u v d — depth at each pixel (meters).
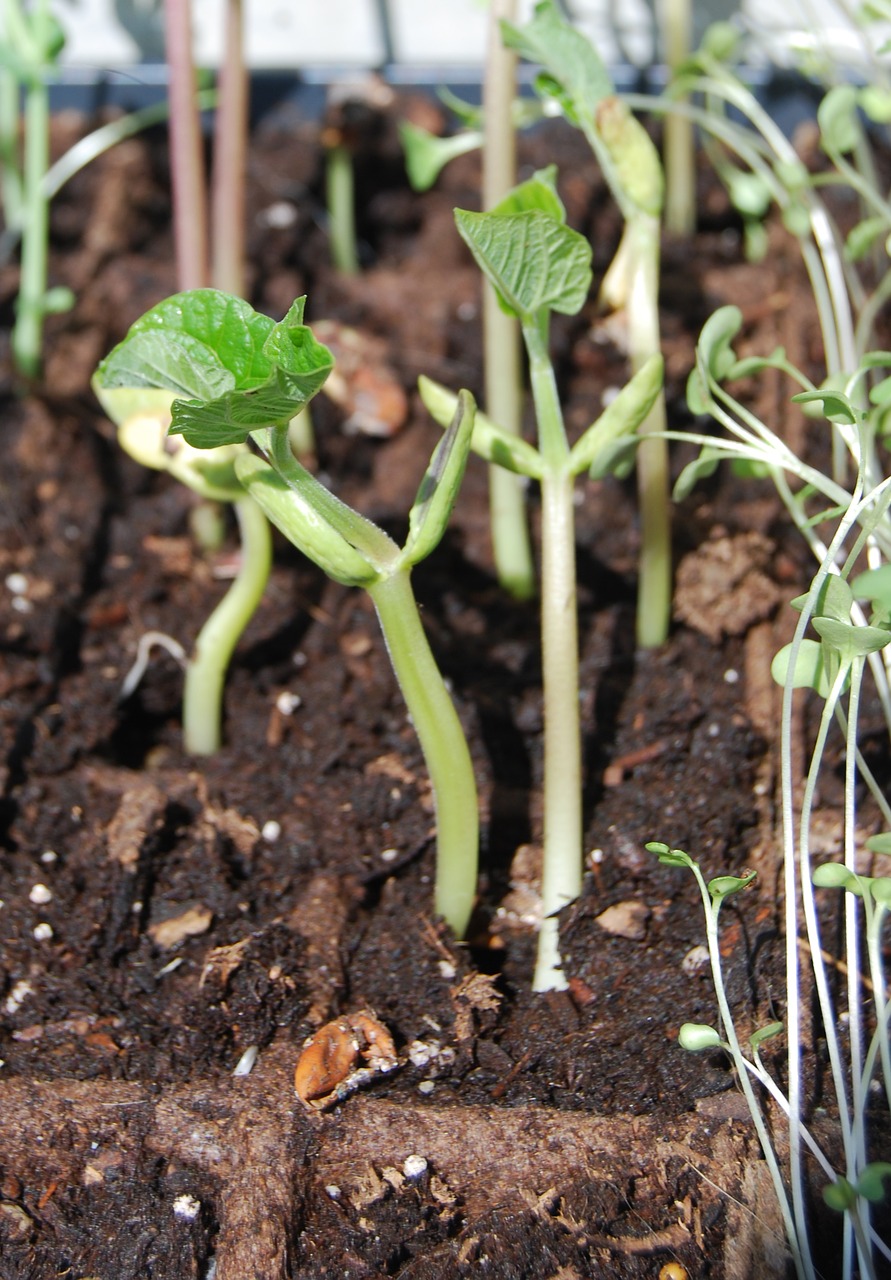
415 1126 0.35
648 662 0.42
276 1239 0.34
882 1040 0.34
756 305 0.48
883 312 0.47
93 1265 0.35
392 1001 0.37
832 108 0.41
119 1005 0.37
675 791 0.39
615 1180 0.35
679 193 0.50
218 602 0.44
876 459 0.44
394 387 0.48
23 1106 0.36
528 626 0.43
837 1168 0.35
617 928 0.38
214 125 0.56
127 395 0.39
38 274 0.47
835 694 0.34
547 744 0.37
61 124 0.55
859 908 0.38
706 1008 0.37
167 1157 0.35
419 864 0.39
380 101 0.55
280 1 0.55
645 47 0.54
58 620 0.43
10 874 0.39
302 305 0.31
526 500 0.46
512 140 0.42
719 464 0.45
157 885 0.39
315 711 0.42
